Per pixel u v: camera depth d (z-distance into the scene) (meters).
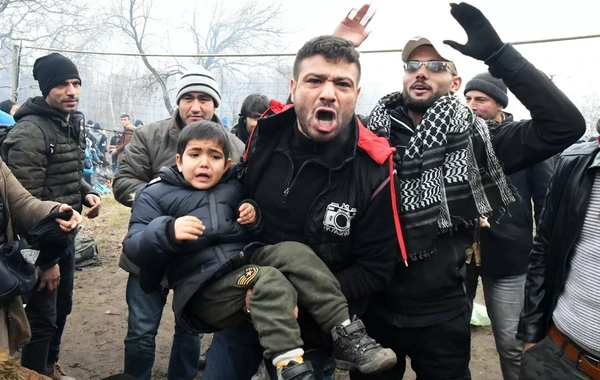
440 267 2.04
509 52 1.81
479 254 2.65
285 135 1.89
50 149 2.83
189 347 3.04
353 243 1.83
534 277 2.13
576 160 1.95
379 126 2.18
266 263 1.77
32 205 2.30
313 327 1.85
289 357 1.58
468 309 2.35
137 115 20.05
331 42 1.71
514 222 2.84
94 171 13.05
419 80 2.13
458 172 1.95
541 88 1.79
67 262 3.18
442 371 2.11
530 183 2.92
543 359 1.96
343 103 1.72
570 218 1.91
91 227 7.44
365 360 1.63
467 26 1.87
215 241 1.82
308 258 1.73
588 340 1.81
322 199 1.78
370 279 1.83
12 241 2.24
